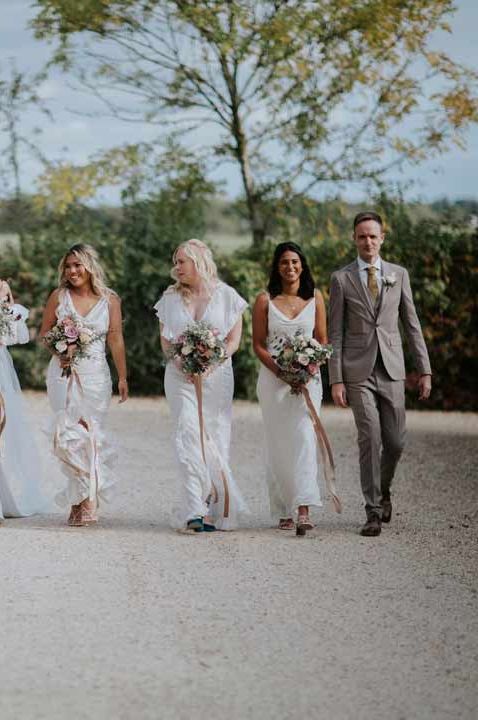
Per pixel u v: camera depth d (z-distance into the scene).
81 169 18.23
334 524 8.87
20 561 7.48
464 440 13.86
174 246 17.86
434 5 17.53
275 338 8.61
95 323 8.89
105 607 6.40
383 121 18.23
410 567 7.42
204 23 16.95
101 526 8.68
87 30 17.95
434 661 5.52
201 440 8.52
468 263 17.42
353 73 18.09
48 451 12.08
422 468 11.69
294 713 4.80
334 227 18.06
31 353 17.98
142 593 6.71
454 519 9.05
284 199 18.95
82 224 18.59
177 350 8.53
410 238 17.50
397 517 9.14
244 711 4.82
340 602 6.56
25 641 5.75
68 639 5.80
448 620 6.21
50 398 8.88
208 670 5.34
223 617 6.23
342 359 8.62
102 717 4.73
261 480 10.88
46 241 18.11
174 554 7.73
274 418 8.52
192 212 19.30
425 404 17.62
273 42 17.42
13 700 4.91
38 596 6.61
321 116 18.50
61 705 4.86
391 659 5.54
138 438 13.38
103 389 8.88
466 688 5.16
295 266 8.62
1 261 18.03
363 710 4.86
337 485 10.66
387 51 18.09
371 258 8.70
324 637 5.88
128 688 5.08
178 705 4.88
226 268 17.44
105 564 7.41
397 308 8.70
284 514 8.70
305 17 17.16
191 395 8.59
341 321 8.66
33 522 8.88
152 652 5.60
